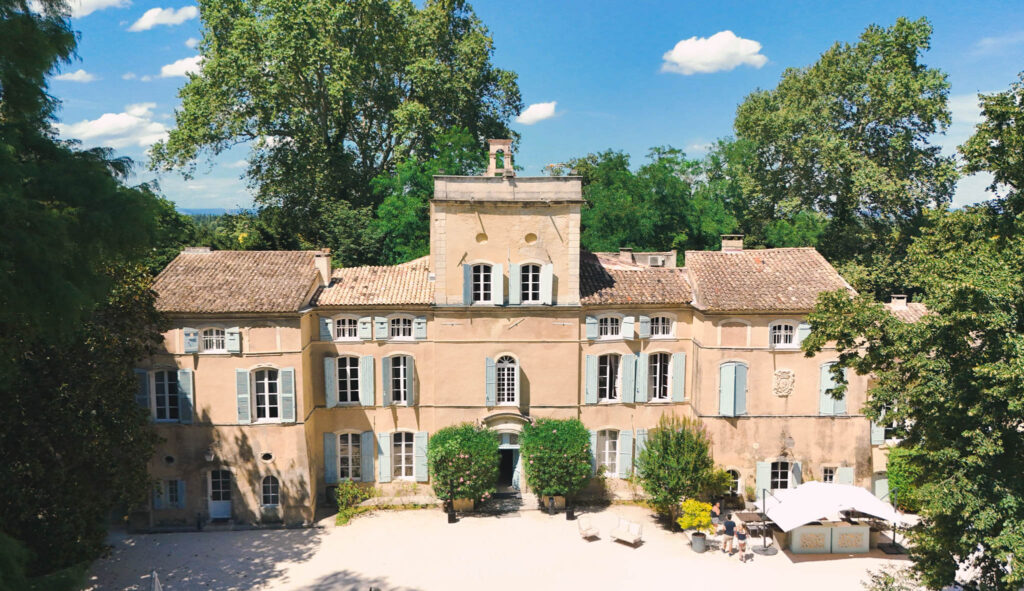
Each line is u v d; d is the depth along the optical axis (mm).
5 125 19109
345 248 52031
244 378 32906
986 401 19984
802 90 59062
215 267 35500
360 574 28562
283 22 49875
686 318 36188
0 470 22984
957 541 21000
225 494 34000
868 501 29969
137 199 20406
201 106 52000
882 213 57500
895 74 53500
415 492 36031
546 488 34281
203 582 27797
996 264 21156
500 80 63531
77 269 19562
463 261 34719
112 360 26906
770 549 31094
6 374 20688
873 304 23906
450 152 53500
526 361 35438
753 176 60125
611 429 36469
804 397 34688
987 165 25531
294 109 52344
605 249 53562
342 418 35375
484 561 29766
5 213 16484
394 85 59406
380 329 34844
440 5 59938
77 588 20422
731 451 34906
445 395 35344
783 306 33938
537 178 34594
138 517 33562
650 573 28688
